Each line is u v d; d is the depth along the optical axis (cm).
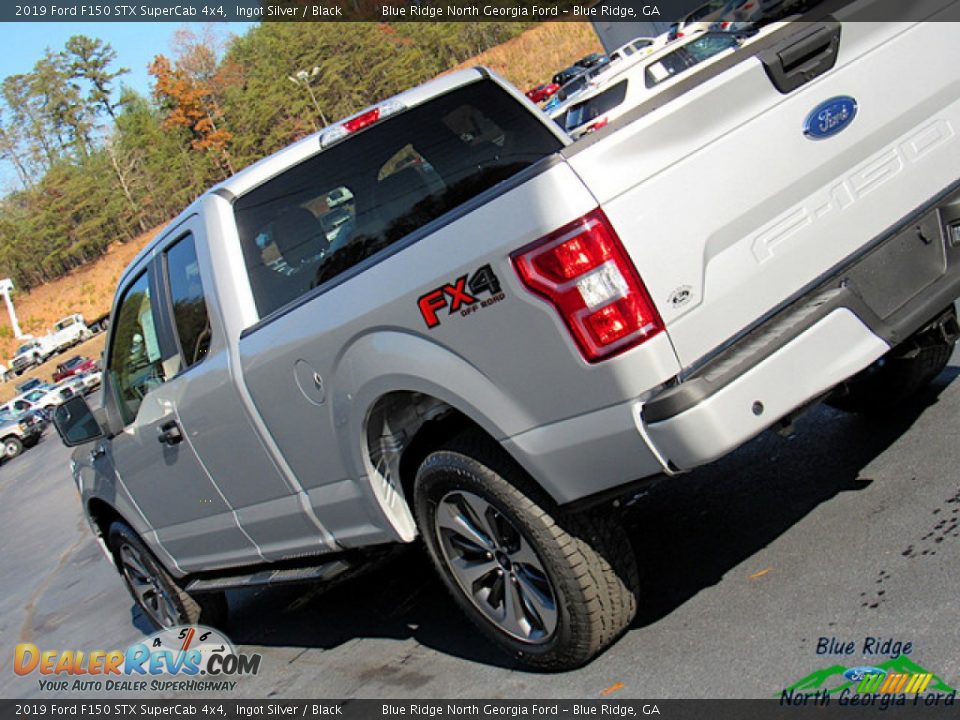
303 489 401
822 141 306
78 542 1190
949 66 331
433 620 446
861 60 314
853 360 292
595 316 274
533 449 302
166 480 482
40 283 11088
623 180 278
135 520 533
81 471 568
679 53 1552
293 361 366
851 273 306
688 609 352
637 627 355
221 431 420
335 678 427
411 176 408
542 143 435
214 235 409
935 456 387
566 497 304
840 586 326
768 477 436
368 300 329
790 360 282
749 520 403
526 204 281
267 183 411
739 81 291
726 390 272
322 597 551
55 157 12088
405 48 9488
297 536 423
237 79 10669
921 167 327
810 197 305
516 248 283
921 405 439
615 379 278
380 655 432
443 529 353
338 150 409
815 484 409
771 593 339
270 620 552
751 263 293
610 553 317
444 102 428
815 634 305
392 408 350
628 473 289
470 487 329
